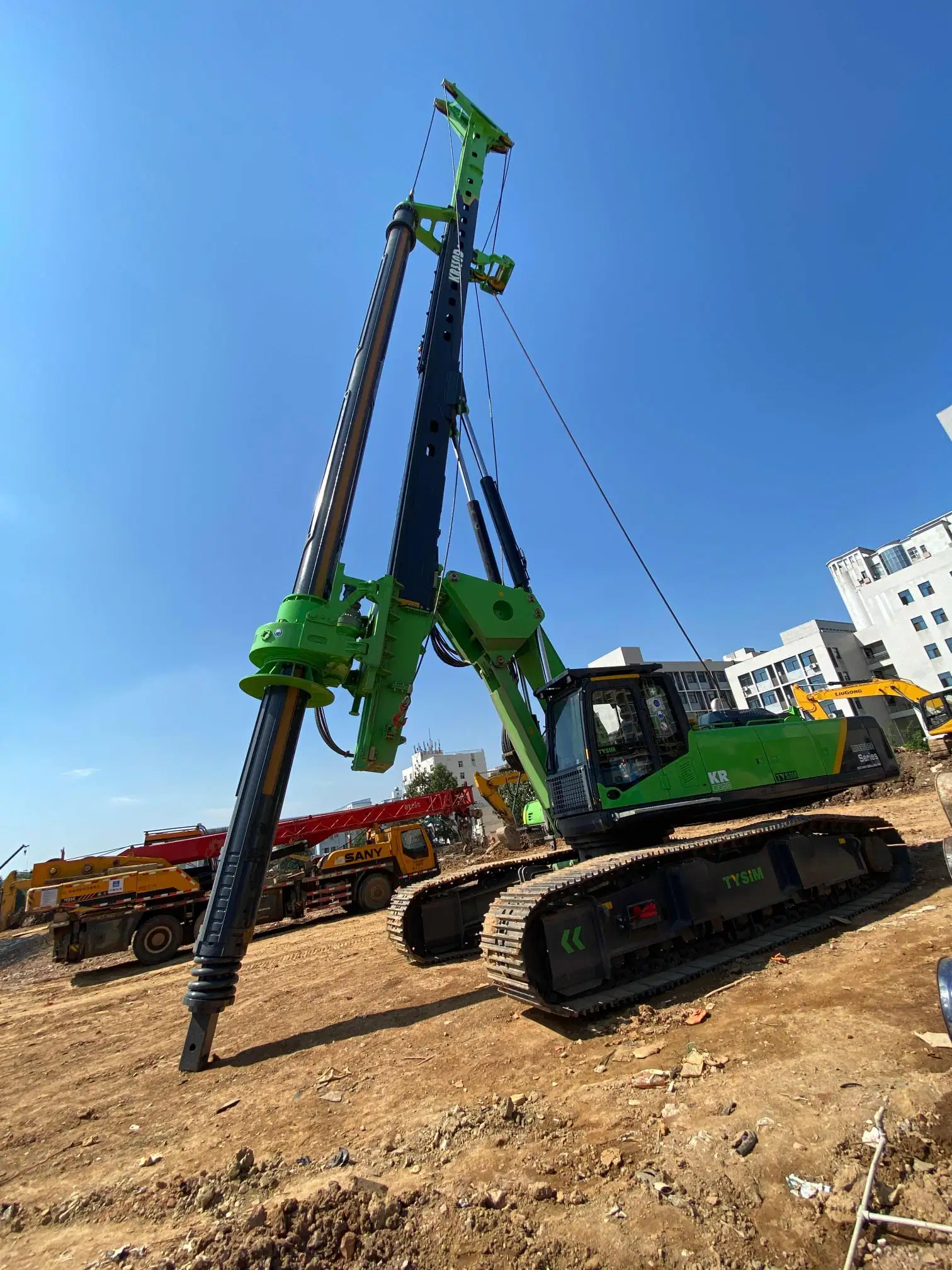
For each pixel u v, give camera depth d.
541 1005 5.08
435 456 8.93
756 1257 2.36
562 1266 2.46
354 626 7.10
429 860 18.14
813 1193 2.64
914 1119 3.00
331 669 6.96
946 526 59.25
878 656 62.75
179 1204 3.37
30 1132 4.77
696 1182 2.83
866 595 61.06
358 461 7.77
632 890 6.00
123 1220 3.32
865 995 4.66
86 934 14.05
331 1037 5.96
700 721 8.05
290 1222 2.93
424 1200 3.02
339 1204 3.02
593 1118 3.57
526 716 8.93
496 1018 5.69
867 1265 2.25
